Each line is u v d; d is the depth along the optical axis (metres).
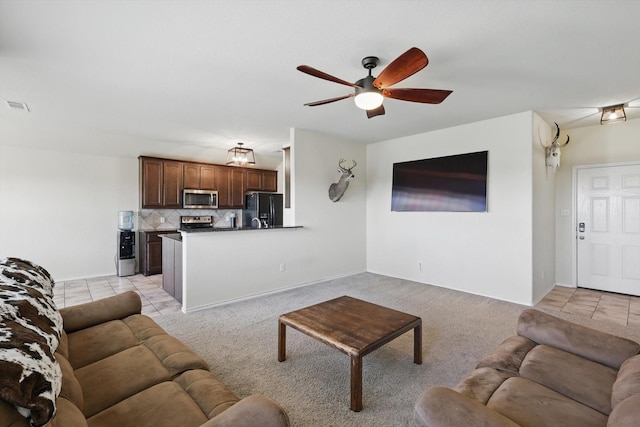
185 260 3.66
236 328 3.15
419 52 1.88
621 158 4.28
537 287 4.02
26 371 0.90
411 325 2.30
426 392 1.16
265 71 2.71
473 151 4.32
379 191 5.59
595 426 1.15
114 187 5.76
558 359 1.60
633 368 1.30
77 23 1.99
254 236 4.26
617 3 1.82
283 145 5.67
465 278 4.43
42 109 3.68
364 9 1.89
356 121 4.24
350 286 4.75
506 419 1.02
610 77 2.83
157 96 3.29
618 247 4.33
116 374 1.50
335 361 2.47
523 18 1.97
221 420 0.99
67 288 4.79
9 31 2.07
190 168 6.32
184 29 2.08
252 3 1.82
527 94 3.25
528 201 3.85
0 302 1.29
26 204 4.98
